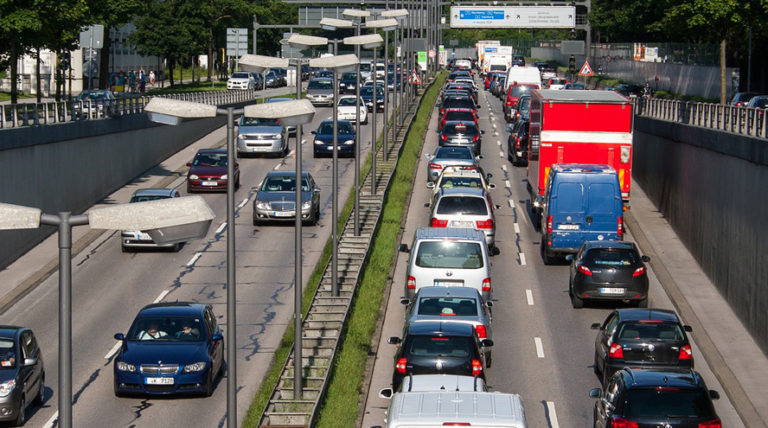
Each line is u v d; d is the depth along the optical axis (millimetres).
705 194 53000
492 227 53406
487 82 169125
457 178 62281
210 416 32094
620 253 44312
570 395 34250
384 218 62688
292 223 63688
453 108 97938
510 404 20250
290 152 92188
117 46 169500
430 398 20625
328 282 48344
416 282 42469
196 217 17844
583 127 56344
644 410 25812
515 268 52625
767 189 41406
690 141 57031
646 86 141000
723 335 42750
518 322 43281
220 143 99688
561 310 45156
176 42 158125
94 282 49625
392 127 93750
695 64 138000
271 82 174375
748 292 43469
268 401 30469
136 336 34781
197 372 33562
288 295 47281
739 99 100750
